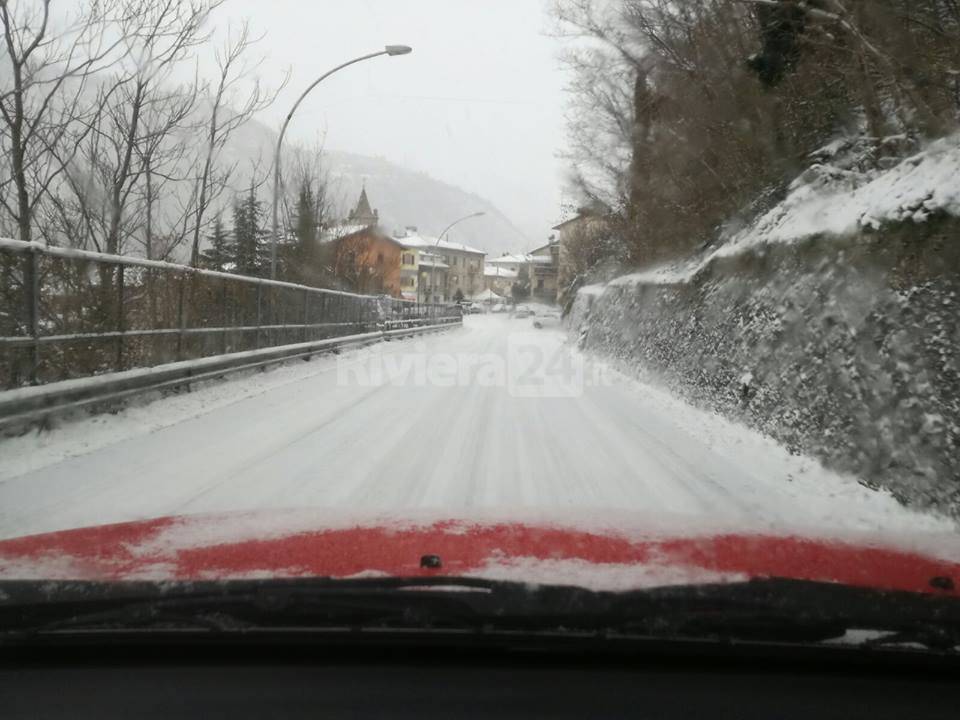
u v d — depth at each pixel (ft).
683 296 45.21
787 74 39.91
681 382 40.42
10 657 7.75
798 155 43.91
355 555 9.00
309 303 55.31
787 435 26.13
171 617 7.62
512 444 26.68
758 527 11.46
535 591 7.72
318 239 81.10
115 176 37.35
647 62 65.67
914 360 20.49
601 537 10.18
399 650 7.73
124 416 27.27
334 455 23.95
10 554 9.16
